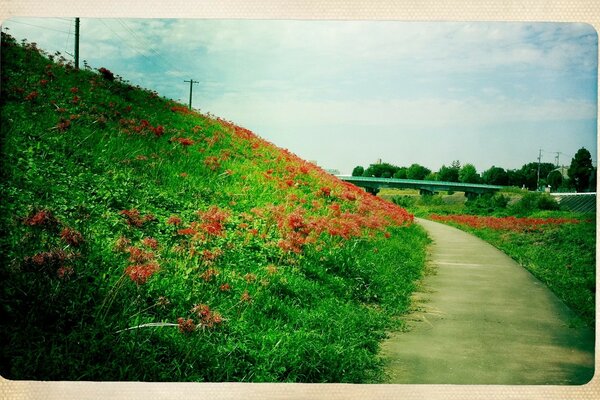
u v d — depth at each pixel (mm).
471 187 30703
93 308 4195
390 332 5590
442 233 19891
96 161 7914
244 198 9344
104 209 6332
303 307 5730
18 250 4402
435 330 5719
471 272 9812
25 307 4016
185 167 9875
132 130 10406
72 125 8875
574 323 6082
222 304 4953
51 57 12812
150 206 7098
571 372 4645
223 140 13742
